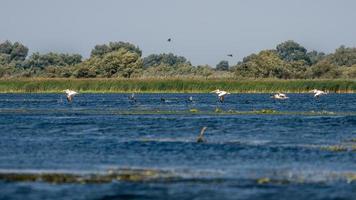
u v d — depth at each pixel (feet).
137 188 117.60
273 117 265.54
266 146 170.19
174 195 112.88
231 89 485.56
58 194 113.09
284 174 130.82
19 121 246.06
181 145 171.63
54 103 381.19
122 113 286.46
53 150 162.50
